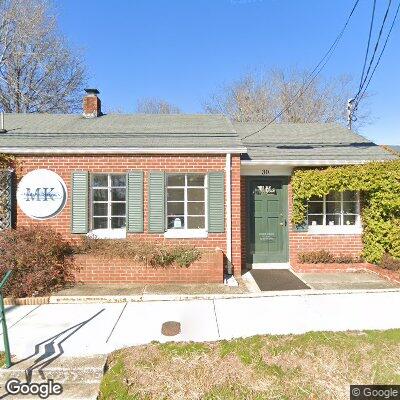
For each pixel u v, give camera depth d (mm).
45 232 7762
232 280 7914
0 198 8320
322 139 11219
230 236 8539
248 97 30594
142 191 8555
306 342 4578
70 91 26344
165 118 12164
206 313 5812
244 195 9414
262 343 4586
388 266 8234
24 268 6973
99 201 8703
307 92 28625
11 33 22750
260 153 9594
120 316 5738
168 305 6289
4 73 23281
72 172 8523
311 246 9219
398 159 8742
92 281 7613
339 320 5367
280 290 7141
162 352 4414
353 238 9250
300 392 3672
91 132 9922
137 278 7633
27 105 24203
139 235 8531
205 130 10336
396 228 8484
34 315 5824
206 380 3861
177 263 7660
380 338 4652
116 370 4078
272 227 9492
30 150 8359
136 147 8484
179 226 8719
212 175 8578
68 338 4867
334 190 8906
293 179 9180
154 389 3744
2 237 7348
